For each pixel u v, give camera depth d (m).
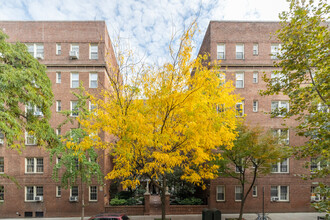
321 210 6.09
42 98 11.19
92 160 14.34
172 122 9.16
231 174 15.62
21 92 10.35
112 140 21.19
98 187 18.16
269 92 8.98
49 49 19.31
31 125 11.59
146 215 17.67
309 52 7.47
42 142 12.44
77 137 13.31
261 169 14.91
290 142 19.22
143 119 8.20
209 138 8.53
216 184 18.69
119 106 8.91
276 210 18.75
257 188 18.95
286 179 19.06
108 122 8.40
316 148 7.13
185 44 8.03
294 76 7.92
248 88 19.64
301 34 7.53
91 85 19.39
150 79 8.94
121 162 8.80
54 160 18.41
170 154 8.64
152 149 9.67
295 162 19.23
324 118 6.96
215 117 8.35
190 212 18.19
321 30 7.31
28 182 18.12
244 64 19.64
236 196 18.80
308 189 19.02
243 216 17.39
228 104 9.15
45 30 19.41
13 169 18.12
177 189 19.91
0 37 10.30
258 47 19.92
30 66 11.27
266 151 13.03
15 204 17.92
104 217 12.89
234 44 19.89
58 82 19.33
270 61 19.70
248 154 13.45
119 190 22.83
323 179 19.09
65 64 19.20
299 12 7.50
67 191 18.14
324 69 7.72
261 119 19.38
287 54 8.07
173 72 8.29
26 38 19.20
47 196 18.08
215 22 19.91
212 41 19.80
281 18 8.30
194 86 8.32
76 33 19.50
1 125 8.82
